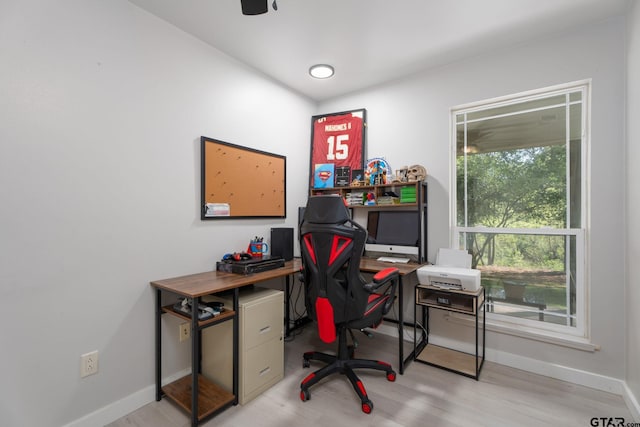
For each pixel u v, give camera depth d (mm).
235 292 1786
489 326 2352
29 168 1414
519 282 2334
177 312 1777
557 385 2006
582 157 2100
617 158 1913
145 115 1867
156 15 1921
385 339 2793
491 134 2463
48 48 1473
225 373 1908
